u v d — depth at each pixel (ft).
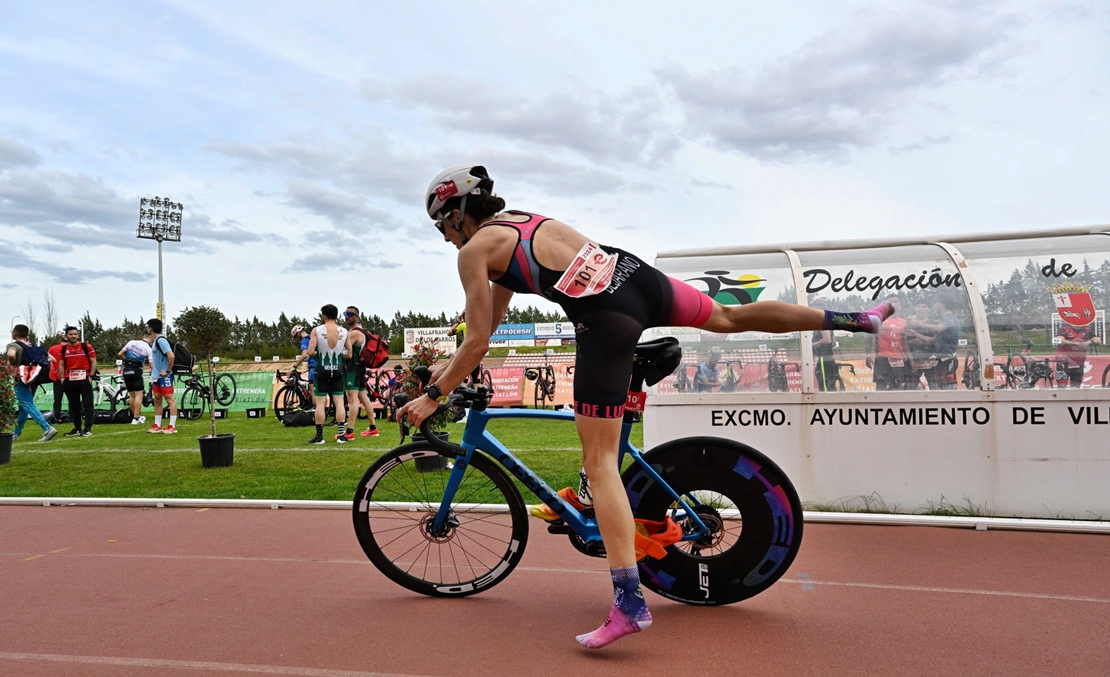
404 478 11.65
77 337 37.14
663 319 9.52
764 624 9.96
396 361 68.54
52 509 18.40
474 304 9.14
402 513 12.05
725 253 17.94
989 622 9.95
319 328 31.01
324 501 18.01
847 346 16.62
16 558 13.84
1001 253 16.63
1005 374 15.79
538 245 9.09
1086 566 12.44
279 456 26.48
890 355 16.40
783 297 17.15
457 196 9.76
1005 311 16.06
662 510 10.61
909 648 9.08
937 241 17.28
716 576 10.61
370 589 11.69
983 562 12.74
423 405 9.59
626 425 10.32
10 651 9.22
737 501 10.53
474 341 9.14
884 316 9.91
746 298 17.31
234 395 49.98
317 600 11.13
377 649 9.20
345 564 13.16
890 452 16.21
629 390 10.25
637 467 10.56
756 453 10.44
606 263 9.06
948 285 16.48
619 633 8.89
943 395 15.96
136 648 9.29
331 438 33.27
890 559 12.99
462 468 10.97
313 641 9.48
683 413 17.06
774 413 16.75
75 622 10.25
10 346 34.42
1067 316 15.75
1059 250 16.31
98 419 46.14
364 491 11.25
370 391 44.04
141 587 11.87
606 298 8.93
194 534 15.51
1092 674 8.29
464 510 11.51
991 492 15.75
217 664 8.80
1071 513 15.38
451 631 9.79
